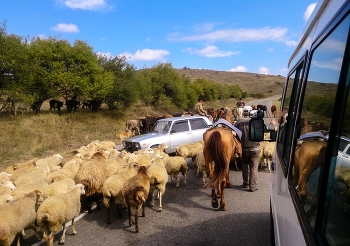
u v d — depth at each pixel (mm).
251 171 8391
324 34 1940
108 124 25812
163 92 42500
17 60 22094
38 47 24562
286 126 3678
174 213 7082
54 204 5395
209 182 6688
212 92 67438
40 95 24719
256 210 6949
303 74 2686
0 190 6809
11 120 20766
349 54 1398
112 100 30516
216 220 6488
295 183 2455
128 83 31141
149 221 6684
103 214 7297
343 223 1541
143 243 5613
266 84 135750
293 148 2689
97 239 5883
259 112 5527
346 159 1594
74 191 6094
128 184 6344
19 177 7883
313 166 1950
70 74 24812
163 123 14031
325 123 1743
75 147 17547
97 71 26766
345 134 1437
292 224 2320
